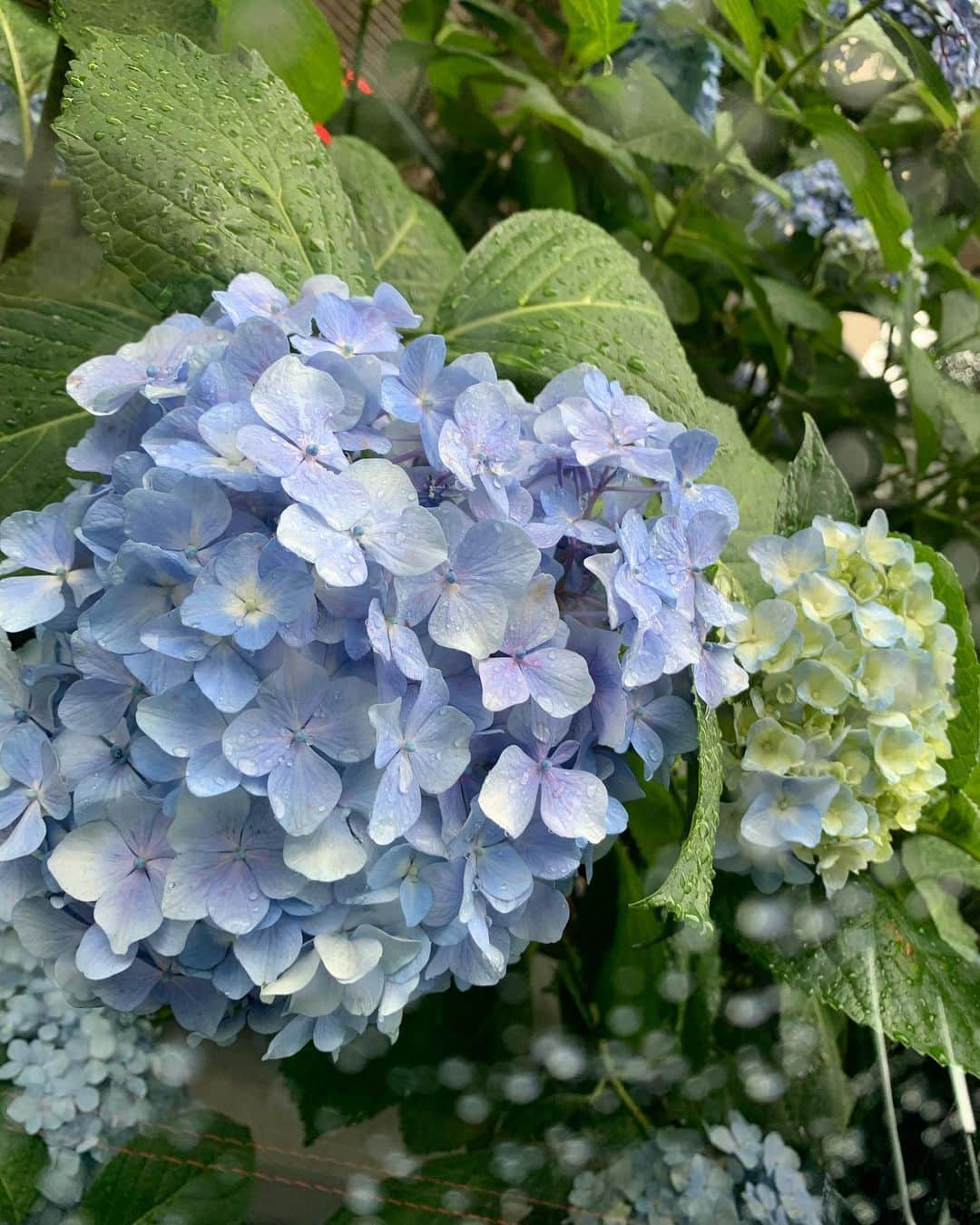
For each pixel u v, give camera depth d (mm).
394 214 453
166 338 270
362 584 218
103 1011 332
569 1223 362
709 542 271
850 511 351
